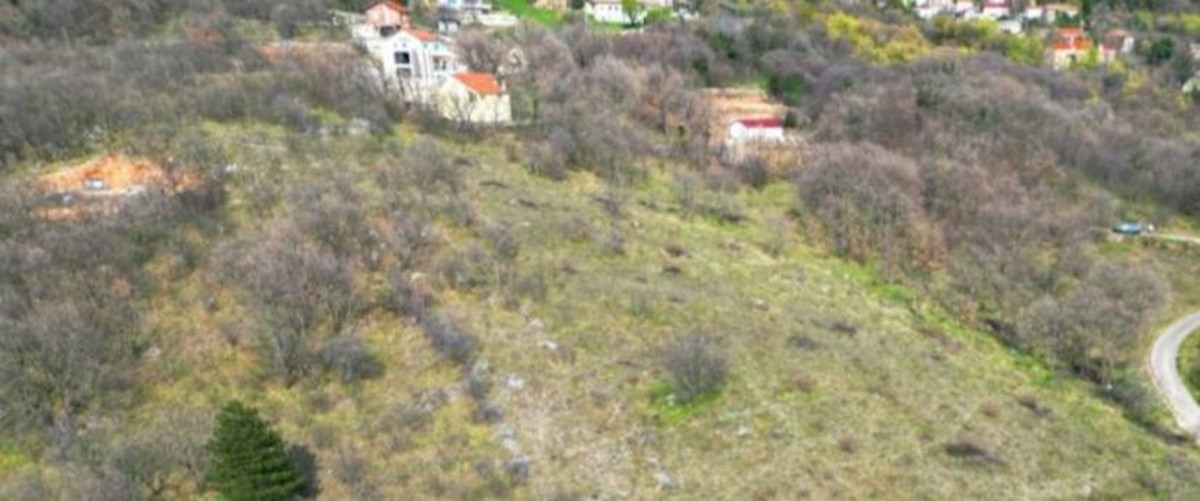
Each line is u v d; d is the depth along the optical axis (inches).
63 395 1576.0
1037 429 1788.9
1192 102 4630.9
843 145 3262.8
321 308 1841.8
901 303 2461.9
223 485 1349.7
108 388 1625.2
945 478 1569.9
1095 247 3038.9
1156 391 2119.8
